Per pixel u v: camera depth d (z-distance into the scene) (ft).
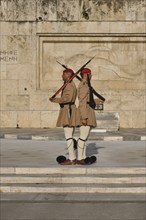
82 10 78.79
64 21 78.89
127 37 79.25
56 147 52.49
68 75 37.99
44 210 28.04
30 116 77.61
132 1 78.33
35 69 78.95
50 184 33.71
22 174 35.78
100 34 78.89
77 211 27.78
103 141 59.98
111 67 80.07
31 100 78.74
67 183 33.91
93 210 27.99
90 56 79.87
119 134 65.16
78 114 37.88
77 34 78.95
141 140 61.26
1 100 79.00
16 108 78.95
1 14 78.79
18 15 78.79
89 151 48.52
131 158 42.65
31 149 50.55
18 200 30.37
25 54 78.95
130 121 78.07
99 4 78.74
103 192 32.17
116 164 38.34
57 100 37.99
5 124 77.71
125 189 32.09
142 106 78.43
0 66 79.00
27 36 78.79
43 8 78.79
